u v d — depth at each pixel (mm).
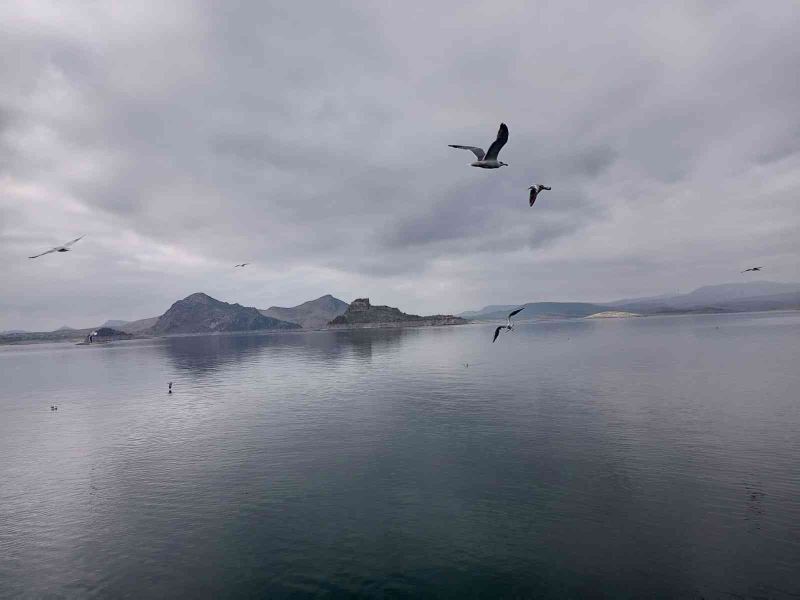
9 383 125125
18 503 37562
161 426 62406
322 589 24781
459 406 67750
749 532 28859
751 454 42000
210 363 160375
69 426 65375
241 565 27312
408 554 27859
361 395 80625
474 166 18094
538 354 150750
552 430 52469
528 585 24516
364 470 41719
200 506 35562
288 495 36844
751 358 115875
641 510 32188
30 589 25641
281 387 94375
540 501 34125
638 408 62031
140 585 25734
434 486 37594
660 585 24203
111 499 37656
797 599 22766
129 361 186625
